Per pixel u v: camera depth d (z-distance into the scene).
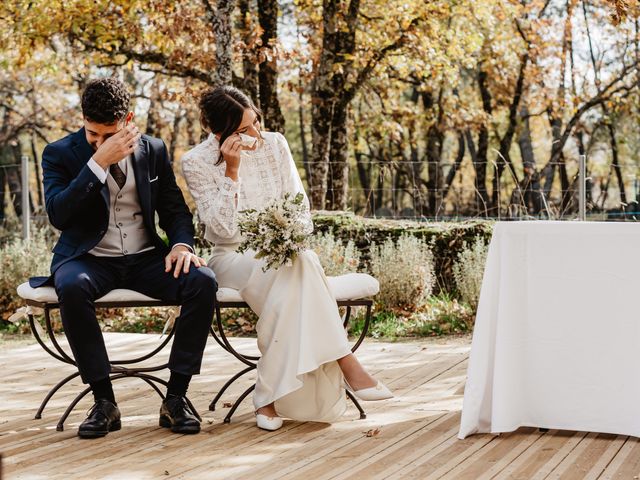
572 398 3.21
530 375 3.25
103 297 3.39
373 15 12.93
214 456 3.00
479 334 3.24
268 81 11.99
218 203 3.57
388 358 5.22
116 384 4.50
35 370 4.97
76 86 20.64
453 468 2.81
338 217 8.21
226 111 3.61
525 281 3.25
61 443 3.22
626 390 3.14
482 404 3.27
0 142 21.69
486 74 19.19
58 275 3.35
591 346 3.18
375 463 2.89
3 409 3.91
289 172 3.81
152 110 18.44
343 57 11.95
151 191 3.61
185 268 3.40
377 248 7.67
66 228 3.52
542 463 2.85
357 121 17.80
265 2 11.53
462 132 20.36
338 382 3.50
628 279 3.14
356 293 3.61
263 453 3.04
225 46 9.06
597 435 3.21
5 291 7.05
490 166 22.83
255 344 5.84
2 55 11.88
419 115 17.86
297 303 3.38
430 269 7.52
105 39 10.88
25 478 2.76
